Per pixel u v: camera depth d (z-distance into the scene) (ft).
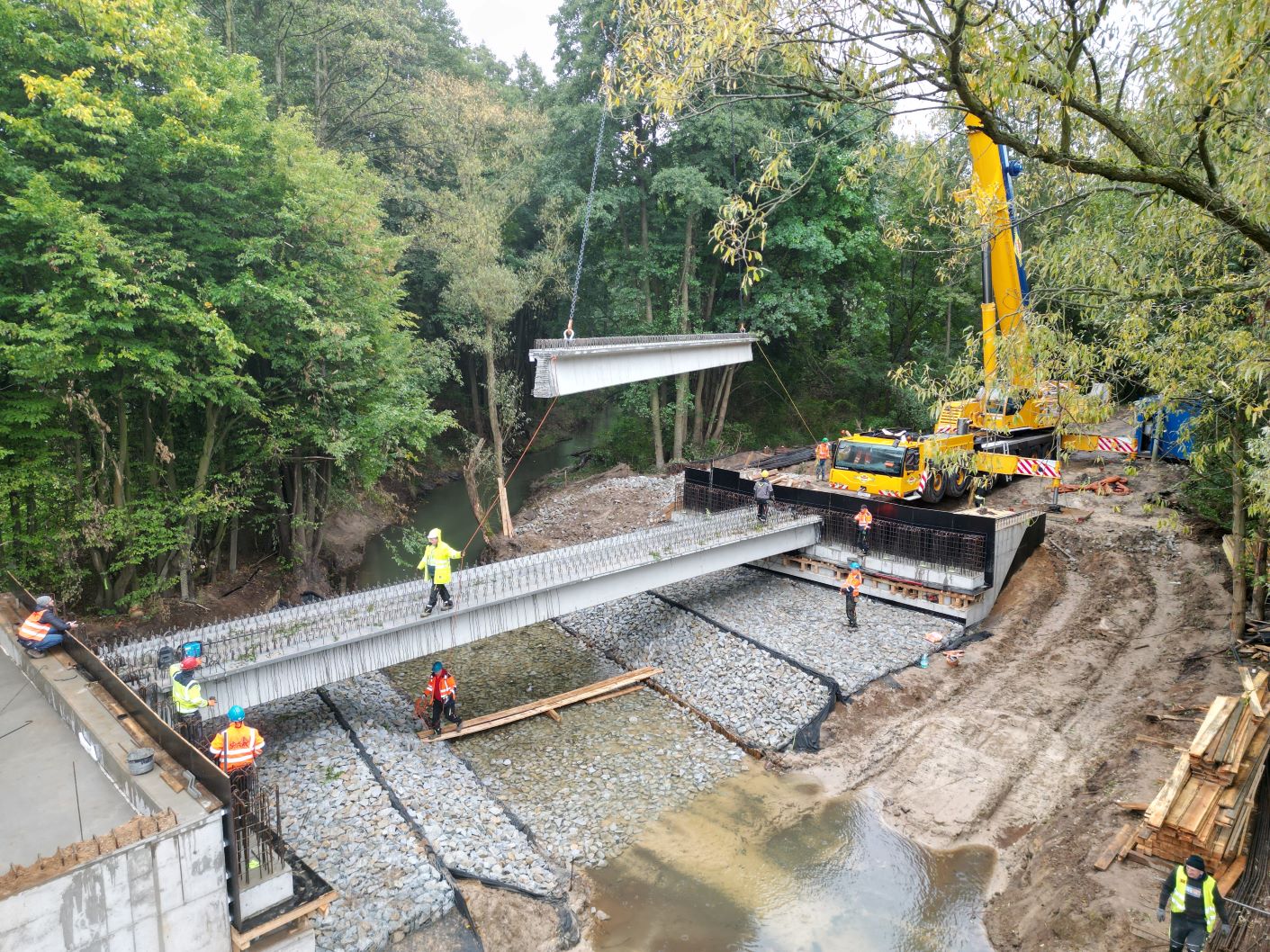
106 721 31.48
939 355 139.64
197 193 57.72
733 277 118.11
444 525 112.98
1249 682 43.16
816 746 52.44
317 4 95.30
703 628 67.26
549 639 70.54
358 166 83.41
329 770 43.83
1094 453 98.84
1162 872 35.76
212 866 25.03
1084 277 34.53
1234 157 29.37
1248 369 28.86
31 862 24.75
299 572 80.84
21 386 52.65
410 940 33.01
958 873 41.19
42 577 59.11
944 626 66.44
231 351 56.49
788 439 135.54
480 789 45.98
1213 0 22.08
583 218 109.91
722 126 96.78
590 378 44.24
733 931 37.09
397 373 79.87
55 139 50.75
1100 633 62.44
